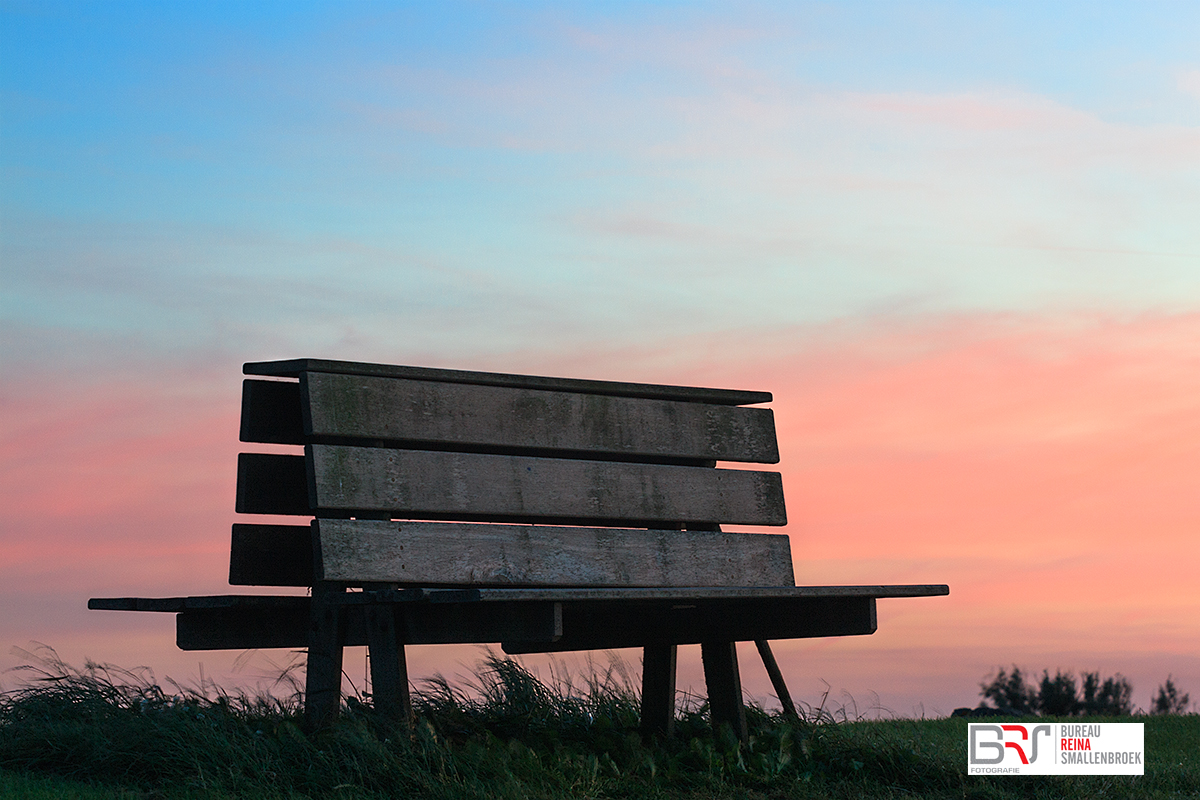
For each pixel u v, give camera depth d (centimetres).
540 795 431
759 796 475
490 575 522
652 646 595
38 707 540
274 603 515
